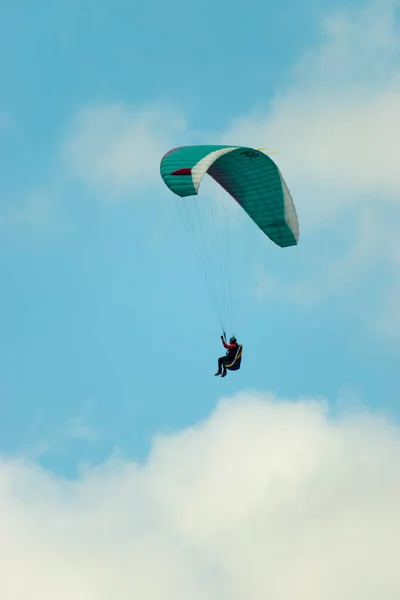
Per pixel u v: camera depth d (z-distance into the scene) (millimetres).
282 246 138375
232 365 126375
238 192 136375
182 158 125750
